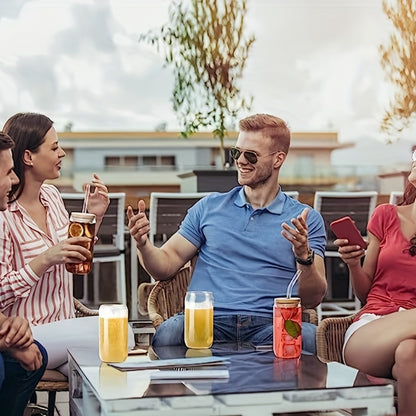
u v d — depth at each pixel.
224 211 2.83
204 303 2.37
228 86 7.26
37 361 2.18
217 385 1.85
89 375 1.97
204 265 2.79
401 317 2.38
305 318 2.71
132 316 4.89
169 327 2.57
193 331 2.36
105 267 5.58
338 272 5.46
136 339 3.10
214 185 5.75
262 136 2.77
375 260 2.69
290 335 2.19
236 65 7.29
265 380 1.90
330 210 4.95
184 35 7.21
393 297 2.59
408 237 2.62
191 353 2.29
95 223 2.58
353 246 2.58
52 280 2.49
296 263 2.72
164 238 5.23
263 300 2.67
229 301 2.69
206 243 2.82
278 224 2.78
